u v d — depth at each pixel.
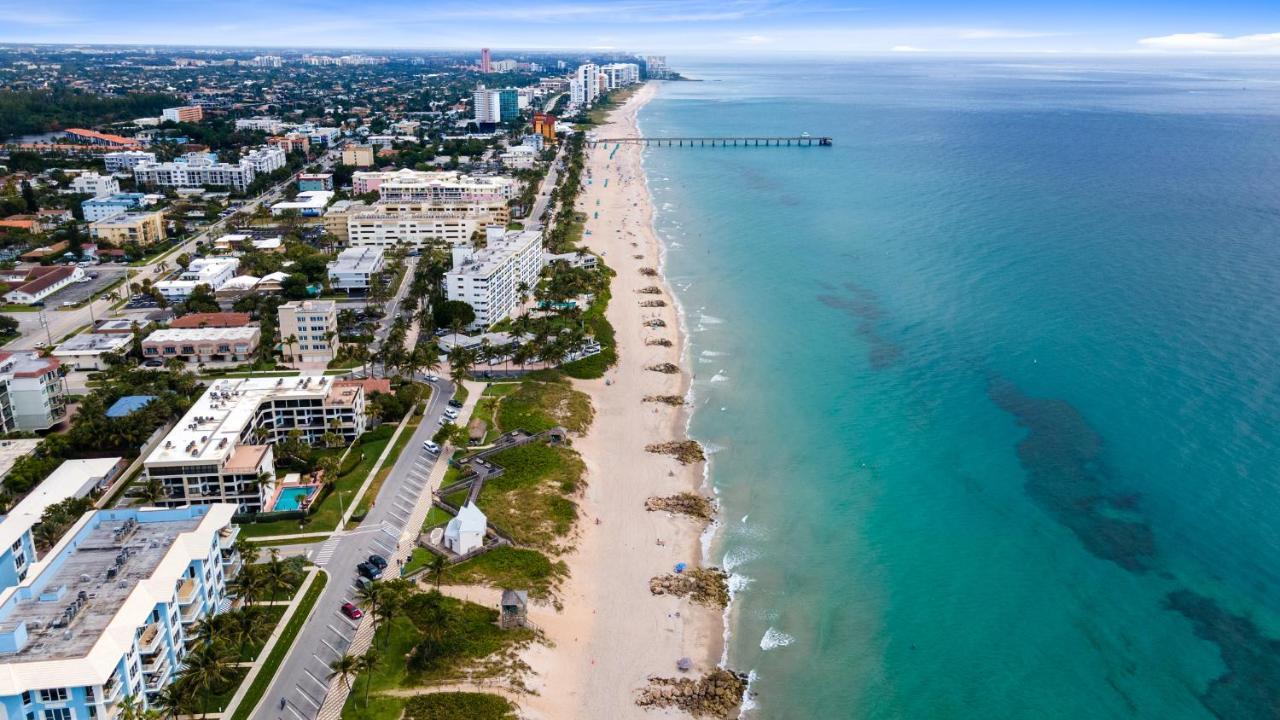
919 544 176.25
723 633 152.38
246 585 142.62
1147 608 155.25
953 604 158.62
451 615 142.25
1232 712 132.50
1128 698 136.25
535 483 193.50
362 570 159.88
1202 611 154.12
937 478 199.38
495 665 138.00
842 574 167.75
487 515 179.75
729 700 136.75
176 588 130.38
